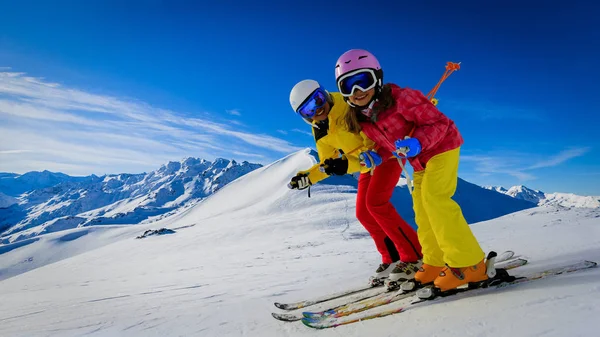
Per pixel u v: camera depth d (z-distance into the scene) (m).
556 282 1.92
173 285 6.05
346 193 72.88
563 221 10.48
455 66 2.76
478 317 1.71
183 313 3.02
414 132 2.45
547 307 1.60
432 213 2.26
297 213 57.81
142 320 2.90
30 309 4.56
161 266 14.71
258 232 39.53
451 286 2.15
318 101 2.97
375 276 3.03
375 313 2.17
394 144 2.58
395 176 2.91
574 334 1.30
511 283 2.12
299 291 3.54
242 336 2.23
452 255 2.17
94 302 4.58
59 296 6.38
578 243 3.40
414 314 2.01
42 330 2.91
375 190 2.86
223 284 5.08
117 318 3.09
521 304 1.72
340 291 3.01
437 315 1.89
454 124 2.38
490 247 4.48
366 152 2.76
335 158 3.10
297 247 17.53
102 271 16.39
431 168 2.32
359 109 2.64
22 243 112.38
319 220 42.44
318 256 9.86
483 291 2.11
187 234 48.78
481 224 13.01
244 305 3.09
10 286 13.84
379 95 2.48
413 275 2.72
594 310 1.45
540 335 1.37
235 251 19.45
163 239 45.91
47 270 23.69
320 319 2.27
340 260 6.84
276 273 5.88
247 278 5.67
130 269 15.57
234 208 106.00
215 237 39.97
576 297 1.63
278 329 2.27
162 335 2.44
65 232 118.81
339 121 3.04
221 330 2.40
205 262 14.30
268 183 123.31
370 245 13.02
